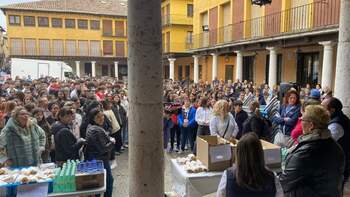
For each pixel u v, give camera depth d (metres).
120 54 43.88
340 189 2.58
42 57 40.41
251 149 2.27
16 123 4.47
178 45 32.41
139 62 2.29
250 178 2.23
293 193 2.56
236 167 2.33
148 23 2.25
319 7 12.49
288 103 5.62
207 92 10.98
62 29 41.06
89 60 42.00
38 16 40.00
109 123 7.27
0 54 49.75
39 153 4.72
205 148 3.96
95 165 3.79
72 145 4.55
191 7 32.81
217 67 19.97
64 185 3.45
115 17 43.22
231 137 5.02
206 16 23.02
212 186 3.76
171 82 19.44
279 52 15.55
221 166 3.91
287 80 15.03
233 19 18.94
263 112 7.21
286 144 5.07
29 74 23.81
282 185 2.62
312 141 2.54
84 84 13.87
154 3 2.26
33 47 40.12
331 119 3.39
